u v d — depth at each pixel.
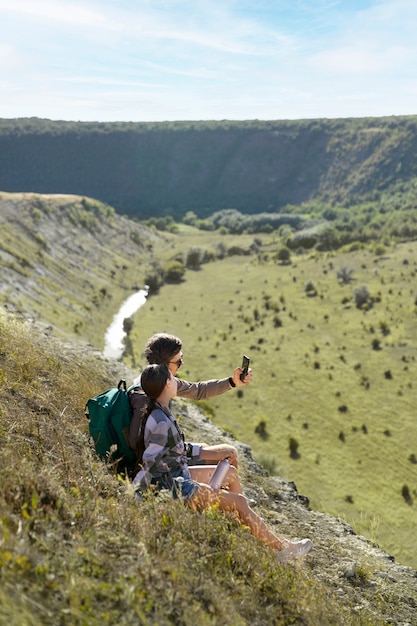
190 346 120.38
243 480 8.13
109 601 2.54
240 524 4.39
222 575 3.53
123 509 3.73
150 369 4.33
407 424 87.56
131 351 108.25
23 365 6.89
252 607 3.35
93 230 195.88
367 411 91.62
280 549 4.55
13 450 4.10
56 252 153.38
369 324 127.50
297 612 3.66
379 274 162.88
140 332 121.94
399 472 74.75
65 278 138.00
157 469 4.26
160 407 4.36
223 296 159.00
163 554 3.27
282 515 7.23
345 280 162.25
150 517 3.79
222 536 4.00
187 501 4.23
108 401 4.50
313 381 102.06
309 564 5.73
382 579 5.96
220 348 118.94
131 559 3.04
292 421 87.88
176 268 181.25
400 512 65.56
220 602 3.05
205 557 3.51
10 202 166.50
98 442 4.47
